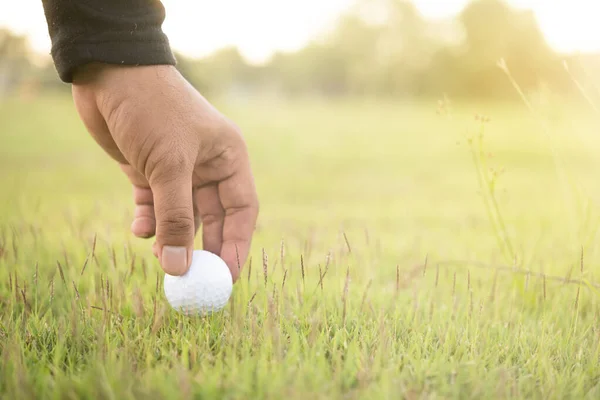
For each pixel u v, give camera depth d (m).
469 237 0.93
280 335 0.48
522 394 0.44
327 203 1.50
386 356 0.46
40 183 1.67
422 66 12.62
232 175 0.50
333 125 4.57
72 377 0.43
